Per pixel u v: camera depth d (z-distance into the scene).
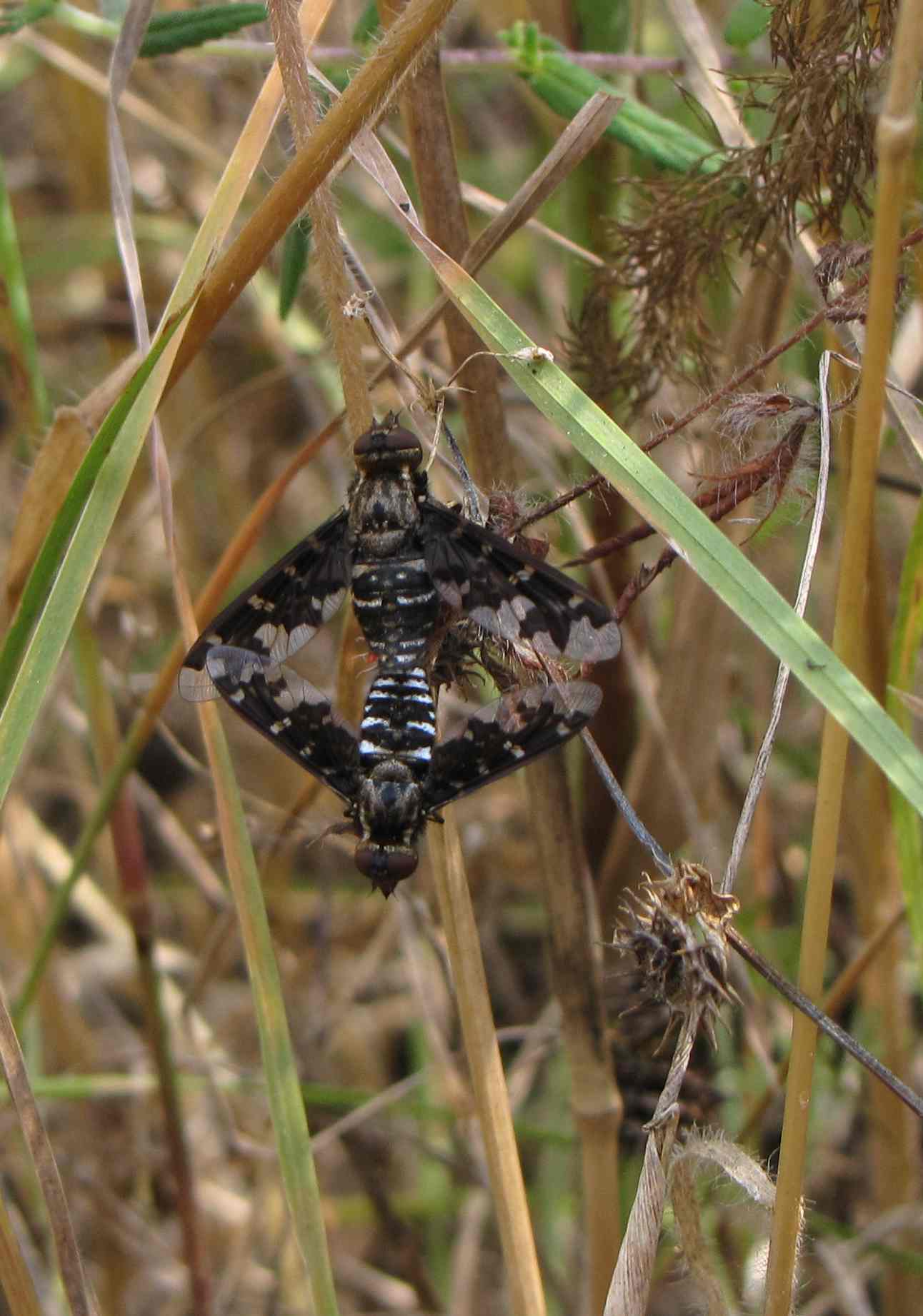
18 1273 0.26
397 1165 0.36
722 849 0.33
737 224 0.28
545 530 0.28
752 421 0.27
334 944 0.37
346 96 0.26
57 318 0.41
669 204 0.28
